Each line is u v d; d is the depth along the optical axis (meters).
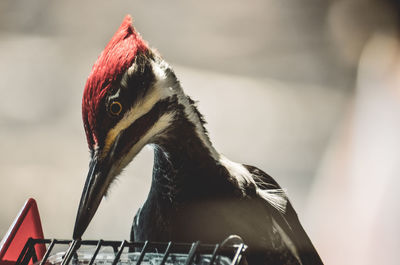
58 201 14.72
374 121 12.68
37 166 16.00
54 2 25.98
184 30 25.44
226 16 26.81
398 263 11.66
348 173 14.76
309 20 26.03
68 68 21.53
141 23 25.78
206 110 19.64
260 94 21.05
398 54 12.42
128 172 16.00
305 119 19.41
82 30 24.44
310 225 14.22
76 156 16.66
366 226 12.24
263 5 27.42
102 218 14.36
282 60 23.62
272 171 16.88
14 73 21.08
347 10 24.48
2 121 18.36
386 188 11.93
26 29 24.23
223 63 23.30
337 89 21.72
